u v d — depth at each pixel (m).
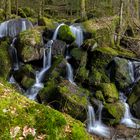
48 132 3.32
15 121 3.35
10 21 17.77
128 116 12.27
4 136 3.18
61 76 13.57
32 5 32.09
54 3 34.59
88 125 10.98
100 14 21.83
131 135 10.24
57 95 11.09
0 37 16.70
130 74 14.65
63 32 16.22
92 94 12.64
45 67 14.59
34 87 12.85
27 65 13.79
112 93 12.84
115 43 17.25
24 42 14.27
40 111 3.55
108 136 10.23
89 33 16.58
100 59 14.56
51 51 14.92
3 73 13.37
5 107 3.55
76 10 32.62
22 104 3.71
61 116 3.53
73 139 3.39
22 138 3.23
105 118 11.59
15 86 12.52
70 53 14.93
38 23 18.78
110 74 14.43
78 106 10.63
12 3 29.02
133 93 13.20
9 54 14.39
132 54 16.09
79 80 13.52
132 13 8.66
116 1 20.12
